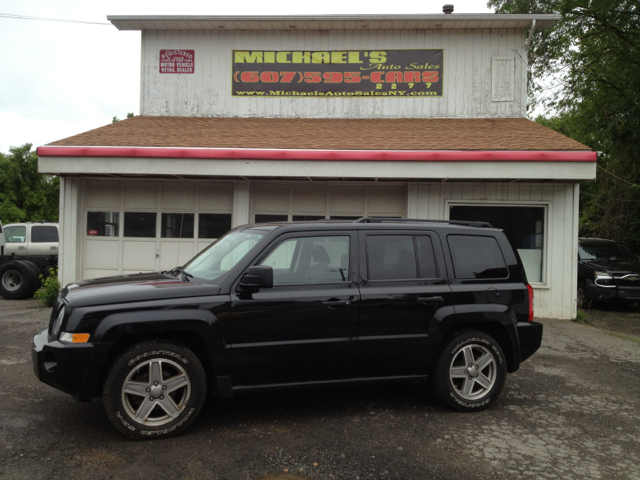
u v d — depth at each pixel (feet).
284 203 33.27
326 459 11.59
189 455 11.64
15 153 127.85
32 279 38.60
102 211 33.40
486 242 15.72
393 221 15.67
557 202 31.45
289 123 36.55
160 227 33.37
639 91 56.29
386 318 14.15
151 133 32.89
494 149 28.76
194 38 38.45
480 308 14.88
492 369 15.12
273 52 38.29
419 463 11.47
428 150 28.81
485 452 12.15
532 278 32.01
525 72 37.73
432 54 37.86
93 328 12.11
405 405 15.55
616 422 14.44
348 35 38.19
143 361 12.33
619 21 57.06
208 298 12.91
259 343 13.17
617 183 62.90
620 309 39.99
